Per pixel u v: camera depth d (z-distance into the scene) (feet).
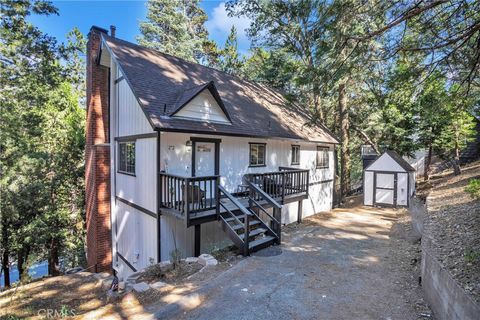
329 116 70.74
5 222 42.14
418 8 14.44
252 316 14.16
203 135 29.63
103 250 35.78
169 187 25.52
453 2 14.34
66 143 52.37
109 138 36.45
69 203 52.70
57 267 51.26
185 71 36.78
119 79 33.37
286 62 56.39
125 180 32.91
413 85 18.35
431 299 14.62
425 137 51.24
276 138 35.99
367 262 21.97
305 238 29.22
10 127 39.88
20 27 37.52
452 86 19.04
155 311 14.26
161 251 26.32
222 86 39.96
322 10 17.81
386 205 49.19
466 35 13.67
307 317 14.08
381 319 13.82
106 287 24.06
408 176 47.21
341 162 57.41
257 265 21.15
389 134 55.62
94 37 36.27
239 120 33.58
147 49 36.47
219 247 28.68
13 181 41.01
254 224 27.48
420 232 27.22
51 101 50.08
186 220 22.99
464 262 13.93
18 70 39.78
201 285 17.29
